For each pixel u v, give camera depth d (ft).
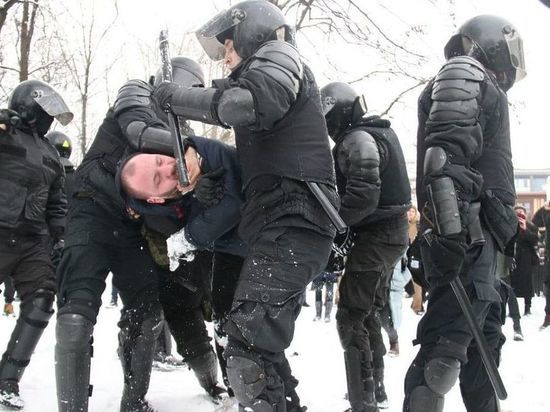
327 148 8.44
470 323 8.80
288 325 8.19
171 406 12.98
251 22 8.71
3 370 12.49
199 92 8.27
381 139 12.40
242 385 8.18
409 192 12.89
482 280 9.21
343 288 12.50
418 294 36.14
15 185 13.21
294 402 10.39
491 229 9.30
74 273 10.75
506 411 13.53
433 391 9.05
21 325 12.73
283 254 8.12
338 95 12.73
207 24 9.07
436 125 9.06
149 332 11.44
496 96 9.32
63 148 20.01
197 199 9.32
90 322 10.54
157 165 9.45
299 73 8.07
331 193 8.39
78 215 11.09
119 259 11.37
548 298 29.78
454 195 8.84
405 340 25.55
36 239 13.51
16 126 13.56
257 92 7.72
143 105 10.48
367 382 12.24
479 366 10.07
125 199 10.00
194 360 13.29
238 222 9.45
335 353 21.40
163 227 10.44
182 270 12.41
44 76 33.14
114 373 16.17
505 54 9.86
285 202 8.19
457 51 10.37
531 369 19.07
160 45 9.59
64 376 10.36
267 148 8.27
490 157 9.43
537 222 39.78
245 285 8.18
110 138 11.14
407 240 12.84
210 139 9.60
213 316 12.00
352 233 12.57
